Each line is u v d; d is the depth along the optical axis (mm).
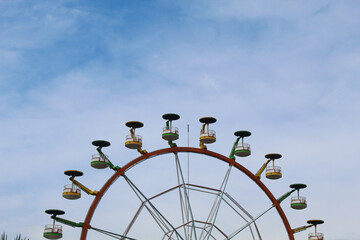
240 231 54562
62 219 49875
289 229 56969
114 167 52125
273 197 57281
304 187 58469
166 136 55000
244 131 56688
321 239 57281
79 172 51531
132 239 50594
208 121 56594
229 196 56188
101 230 49938
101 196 51312
